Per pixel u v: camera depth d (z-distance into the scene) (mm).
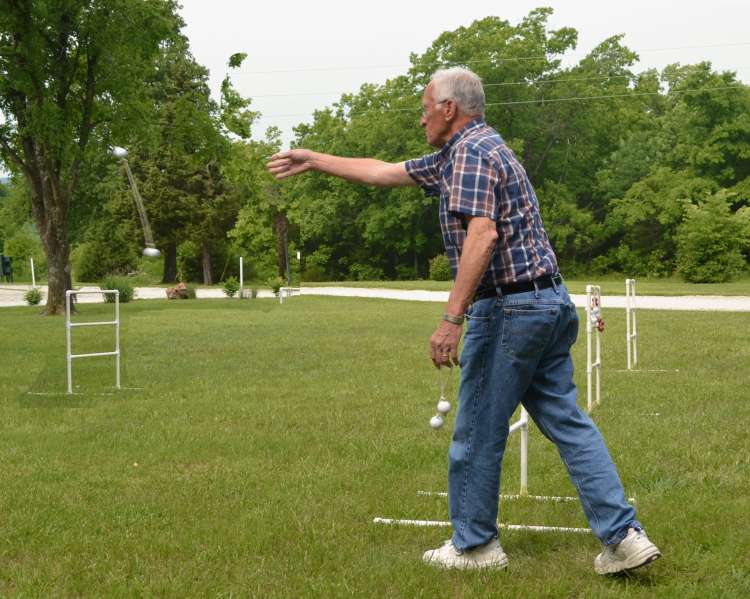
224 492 5070
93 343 14484
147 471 5707
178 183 20750
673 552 3799
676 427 6906
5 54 22984
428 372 10891
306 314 22891
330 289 39281
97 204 41875
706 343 13766
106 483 5352
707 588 3375
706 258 44250
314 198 61562
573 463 3566
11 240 66438
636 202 54875
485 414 3605
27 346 14547
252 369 11484
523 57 56188
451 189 3451
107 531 4332
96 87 24312
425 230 61562
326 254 62969
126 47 23594
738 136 53812
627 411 7660
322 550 3953
